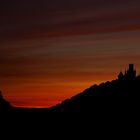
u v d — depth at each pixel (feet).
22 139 387.14
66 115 467.52
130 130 401.08
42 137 395.96
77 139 396.98
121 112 453.99
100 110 476.54
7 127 414.00
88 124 434.71
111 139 382.63
